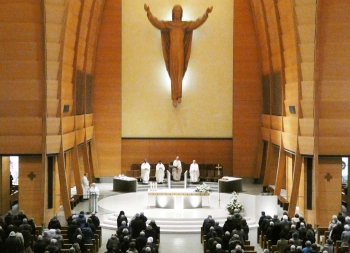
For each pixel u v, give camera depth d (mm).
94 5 30703
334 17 24469
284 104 29016
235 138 35469
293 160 28703
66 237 19891
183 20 35219
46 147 25047
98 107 35344
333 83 24812
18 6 24578
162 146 35750
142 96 35594
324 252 15664
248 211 26234
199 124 35719
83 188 30016
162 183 33688
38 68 24969
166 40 35062
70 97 28344
